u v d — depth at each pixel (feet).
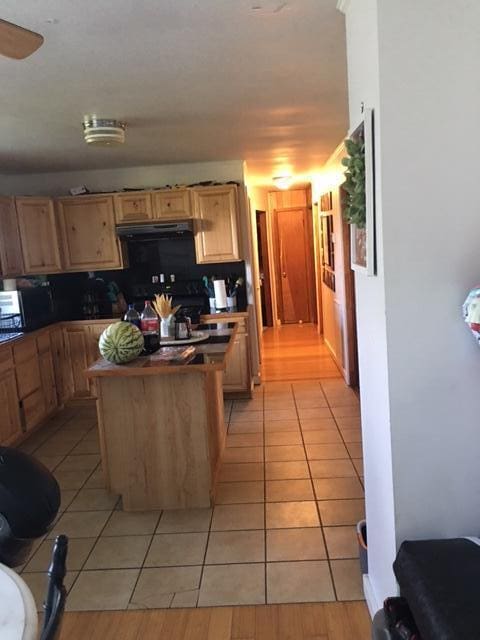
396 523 5.80
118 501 10.77
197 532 9.44
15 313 15.33
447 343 5.52
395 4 5.11
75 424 15.72
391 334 5.53
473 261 5.40
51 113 10.52
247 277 18.34
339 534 9.09
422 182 5.32
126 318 11.91
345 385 17.92
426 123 5.24
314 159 18.88
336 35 7.35
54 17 6.36
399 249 5.42
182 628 7.13
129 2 6.07
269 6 6.36
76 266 17.48
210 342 11.41
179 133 12.93
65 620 7.34
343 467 11.62
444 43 5.14
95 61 7.82
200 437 10.08
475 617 4.43
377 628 5.47
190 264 18.63
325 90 9.96
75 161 16.08
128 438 10.18
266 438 13.61
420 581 4.94
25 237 16.46
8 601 3.67
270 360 22.12
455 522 5.78
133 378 10.02
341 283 18.16
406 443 5.68
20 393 14.25
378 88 5.23
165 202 17.16
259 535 9.22
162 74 8.55
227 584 7.97
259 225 29.17
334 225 19.17
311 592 7.68
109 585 8.09
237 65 8.35
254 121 12.19
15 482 3.54
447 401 5.60
